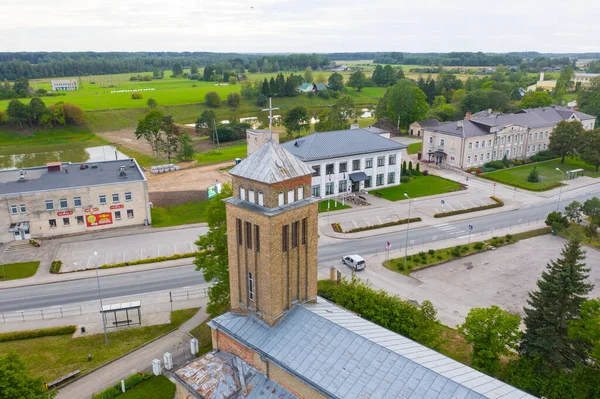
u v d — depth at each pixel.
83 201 76.88
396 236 77.25
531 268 65.31
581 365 38.53
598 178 111.69
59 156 149.75
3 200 72.25
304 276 34.28
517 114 134.12
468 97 184.38
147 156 142.25
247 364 32.59
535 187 103.25
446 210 89.50
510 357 45.31
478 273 63.94
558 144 122.88
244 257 33.16
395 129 169.88
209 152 141.38
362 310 42.94
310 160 90.75
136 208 80.69
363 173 99.94
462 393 24.42
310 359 29.05
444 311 53.81
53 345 48.03
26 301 56.88
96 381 42.25
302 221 33.06
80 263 66.94
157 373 42.75
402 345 29.86
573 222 82.75
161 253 70.38
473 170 117.00
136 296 58.03
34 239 74.19
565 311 39.31
